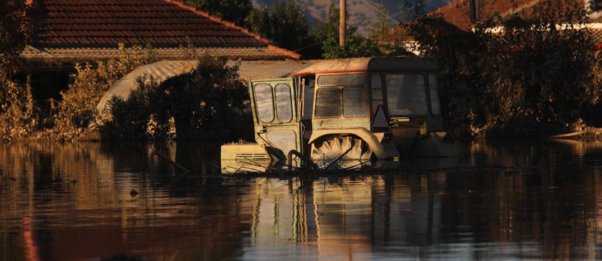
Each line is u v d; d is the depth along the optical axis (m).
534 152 65.31
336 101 59.19
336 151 57.41
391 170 50.62
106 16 124.56
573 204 36.12
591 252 26.52
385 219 32.75
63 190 43.62
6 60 94.50
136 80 93.94
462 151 67.25
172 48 121.00
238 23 154.75
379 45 111.69
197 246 28.02
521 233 29.58
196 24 126.62
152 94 92.50
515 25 89.25
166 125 92.19
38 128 96.44
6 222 33.31
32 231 31.17
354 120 58.66
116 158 65.12
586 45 89.25
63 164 60.03
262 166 54.81
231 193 41.25
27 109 95.56
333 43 119.94
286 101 56.84
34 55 112.88
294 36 150.00
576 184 43.25
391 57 60.09
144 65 98.19
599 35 112.00
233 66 97.75
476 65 88.69
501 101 87.62
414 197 38.88
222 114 93.56
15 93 96.62
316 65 60.38
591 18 115.94
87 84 99.19
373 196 39.38
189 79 96.12
